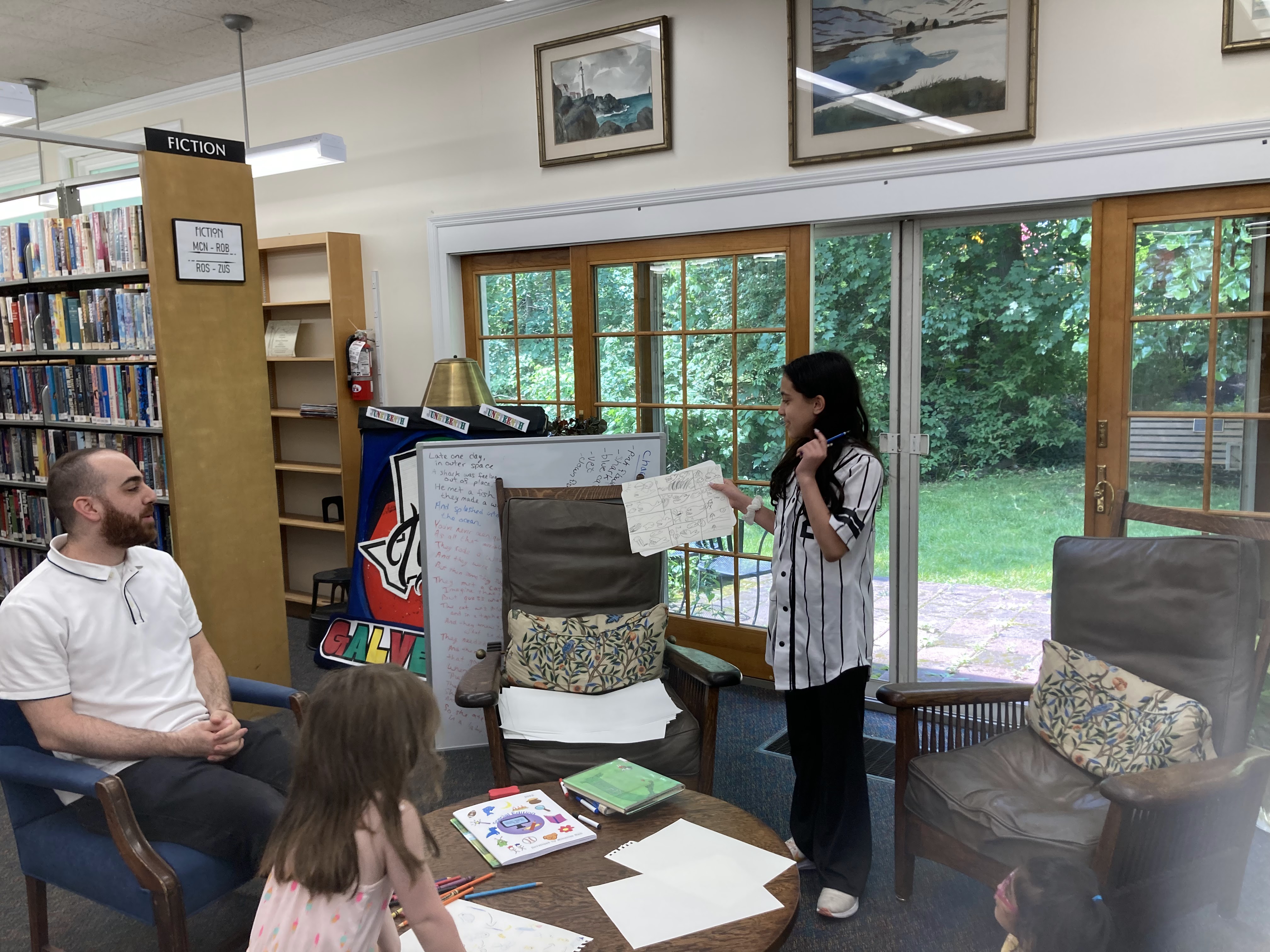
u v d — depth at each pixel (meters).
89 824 1.89
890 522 3.51
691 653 2.52
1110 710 2.05
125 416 3.53
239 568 3.43
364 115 4.55
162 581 2.17
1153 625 2.07
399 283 4.55
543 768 2.27
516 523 2.84
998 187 3.02
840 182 3.30
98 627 1.98
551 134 3.96
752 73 3.46
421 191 4.42
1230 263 2.77
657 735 2.33
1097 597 2.18
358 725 1.09
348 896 1.11
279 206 4.92
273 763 2.11
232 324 3.35
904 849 2.19
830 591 2.09
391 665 1.17
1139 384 2.96
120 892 1.76
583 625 2.64
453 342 4.43
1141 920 1.78
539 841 1.70
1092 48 2.85
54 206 3.82
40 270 3.73
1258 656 1.99
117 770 1.92
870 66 3.19
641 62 3.69
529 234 4.08
